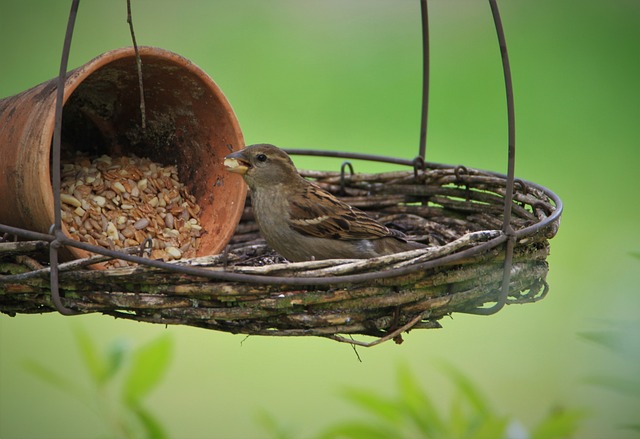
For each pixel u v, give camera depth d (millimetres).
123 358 4707
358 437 4699
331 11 19406
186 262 6633
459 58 18875
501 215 9281
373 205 10141
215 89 8742
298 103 17062
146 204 9023
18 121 7836
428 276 6809
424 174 9984
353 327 6770
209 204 9211
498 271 7129
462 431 4668
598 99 18250
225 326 6797
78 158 9297
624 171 16703
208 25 18656
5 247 6949
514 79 18828
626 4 20922
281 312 6613
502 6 20594
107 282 6633
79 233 8477
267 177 8914
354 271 6559
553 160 17219
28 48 17500
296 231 8906
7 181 7777
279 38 18250
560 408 4719
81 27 17922
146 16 18641
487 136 17297
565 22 20781
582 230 15789
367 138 16391
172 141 9391
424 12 9961
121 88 8977
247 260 9219
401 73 18266
